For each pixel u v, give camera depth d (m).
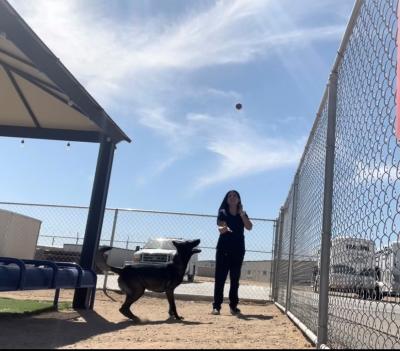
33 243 17.00
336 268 3.72
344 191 3.56
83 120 7.20
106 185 7.23
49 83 6.18
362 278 3.07
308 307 5.06
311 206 5.43
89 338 4.14
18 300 7.92
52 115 7.30
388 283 2.65
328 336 3.83
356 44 3.42
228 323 5.92
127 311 5.99
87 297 6.99
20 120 7.73
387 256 2.63
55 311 6.47
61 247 13.04
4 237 15.38
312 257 4.99
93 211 7.11
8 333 4.32
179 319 6.24
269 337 4.56
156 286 6.15
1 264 5.06
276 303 10.33
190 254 6.54
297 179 7.49
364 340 3.25
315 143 5.30
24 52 4.92
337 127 4.04
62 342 3.84
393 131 2.50
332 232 3.91
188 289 12.36
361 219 3.06
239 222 7.45
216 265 7.42
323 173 4.39
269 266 12.57
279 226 10.91
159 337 4.24
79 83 5.97
